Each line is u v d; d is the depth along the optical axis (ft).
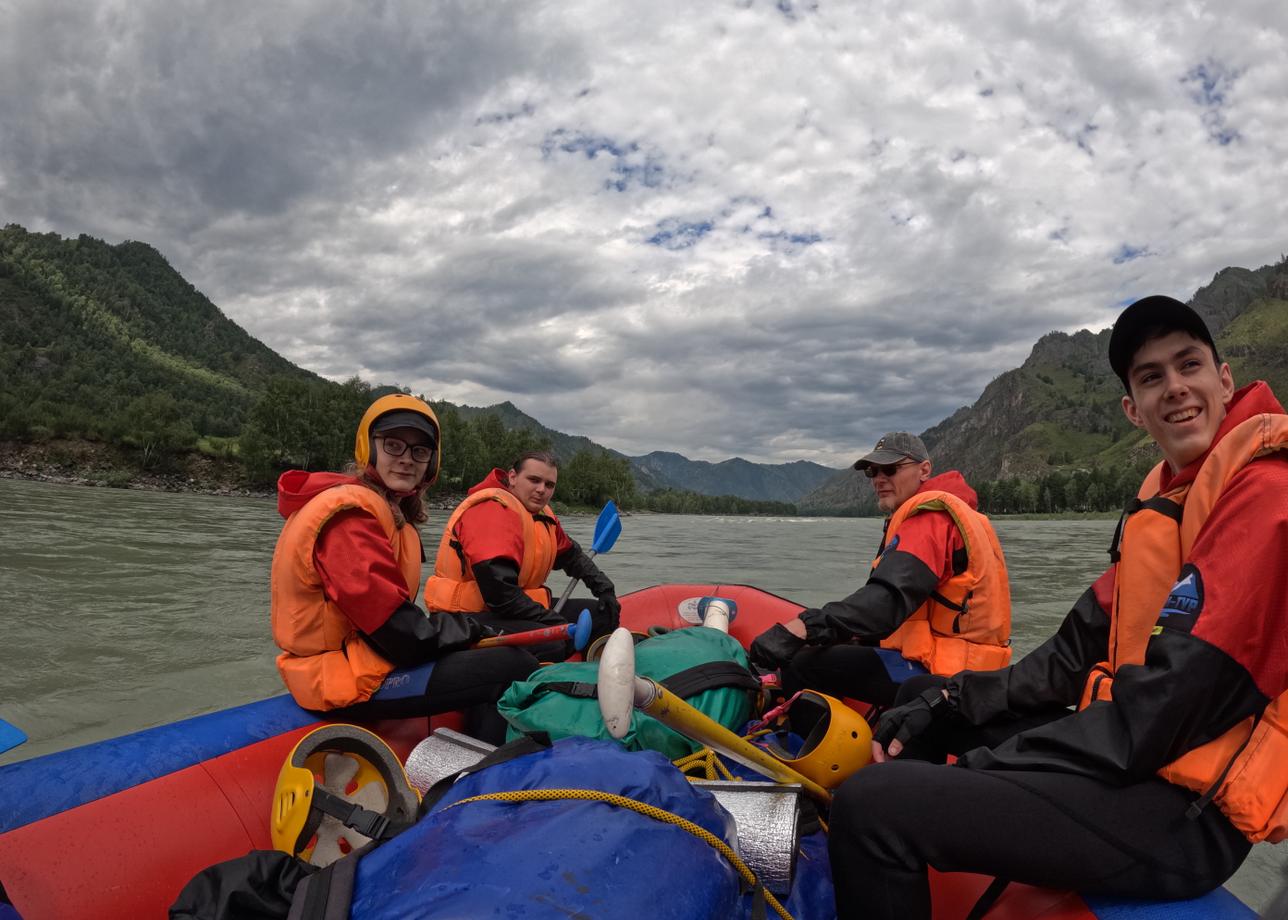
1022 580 40.19
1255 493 3.85
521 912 3.03
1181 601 3.96
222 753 6.50
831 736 6.29
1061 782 4.04
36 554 35.37
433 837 3.65
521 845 3.45
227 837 5.91
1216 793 3.81
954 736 6.30
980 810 4.10
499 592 10.43
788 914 4.70
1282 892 3.70
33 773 5.74
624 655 4.89
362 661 7.41
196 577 30.42
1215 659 3.73
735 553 60.18
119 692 15.51
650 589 14.26
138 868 5.37
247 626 21.49
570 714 6.81
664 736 6.72
